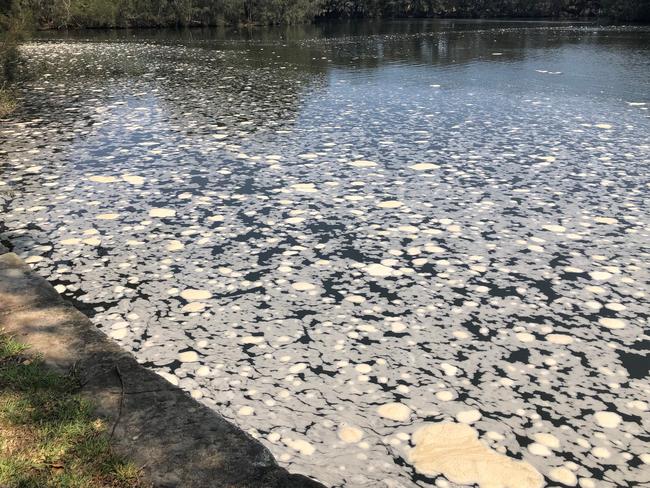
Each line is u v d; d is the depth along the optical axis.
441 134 8.03
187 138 7.95
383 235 4.80
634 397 2.92
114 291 3.93
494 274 4.16
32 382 2.31
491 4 39.19
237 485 1.86
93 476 1.84
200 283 4.05
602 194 5.66
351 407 2.84
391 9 42.03
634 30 25.22
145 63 16.56
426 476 2.40
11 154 7.21
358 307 3.75
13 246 4.59
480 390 2.97
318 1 37.56
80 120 9.13
